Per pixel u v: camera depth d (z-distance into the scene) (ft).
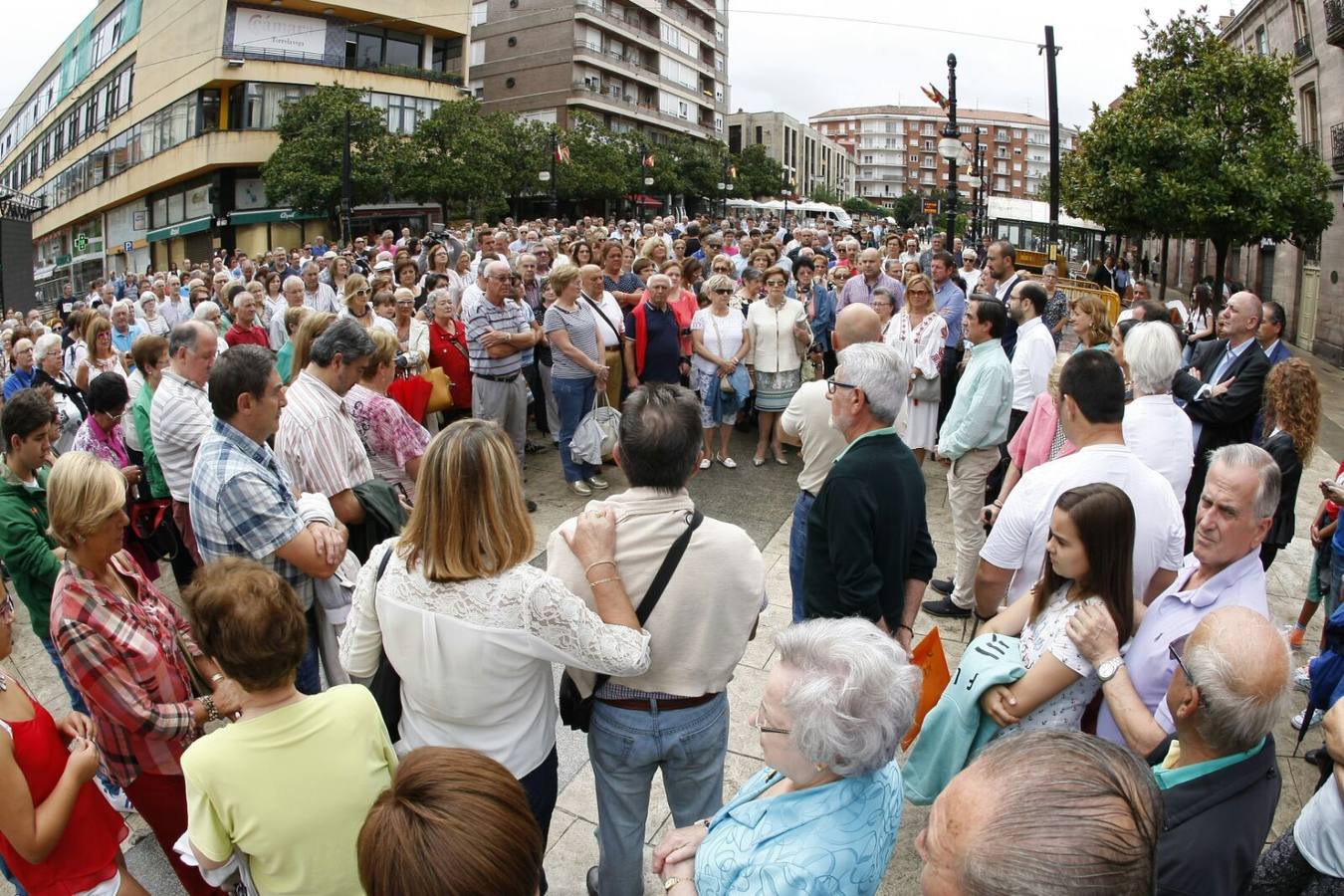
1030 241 92.48
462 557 6.72
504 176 124.67
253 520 9.32
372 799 6.37
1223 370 15.81
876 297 22.99
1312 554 20.27
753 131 308.60
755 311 23.68
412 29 139.23
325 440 10.85
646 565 7.32
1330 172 62.28
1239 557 7.85
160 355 15.03
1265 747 5.97
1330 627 8.62
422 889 4.11
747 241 38.63
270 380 9.56
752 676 14.03
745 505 21.71
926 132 486.38
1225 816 5.73
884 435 9.59
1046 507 10.00
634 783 7.89
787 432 12.79
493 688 6.93
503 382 21.20
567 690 7.88
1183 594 8.02
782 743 5.15
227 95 125.90
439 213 132.98
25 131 248.32
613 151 153.28
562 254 36.91
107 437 15.83
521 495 6.98
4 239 85.51
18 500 11.59
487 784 4.48
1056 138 52.29
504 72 196.54
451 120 121.19
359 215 126.00
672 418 7.25
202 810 6.11
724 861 5.16
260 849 6.10
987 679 8.12
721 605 7.46
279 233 127.85
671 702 7.57
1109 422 10.02
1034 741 3.51
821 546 9.83
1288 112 63.46
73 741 7.59
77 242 165.07
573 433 21.80
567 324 21.25
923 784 8.76
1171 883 5.68
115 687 8.11
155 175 142.82
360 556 11.29
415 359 20.89
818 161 367.86
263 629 5.98
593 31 192.85
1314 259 68.69
